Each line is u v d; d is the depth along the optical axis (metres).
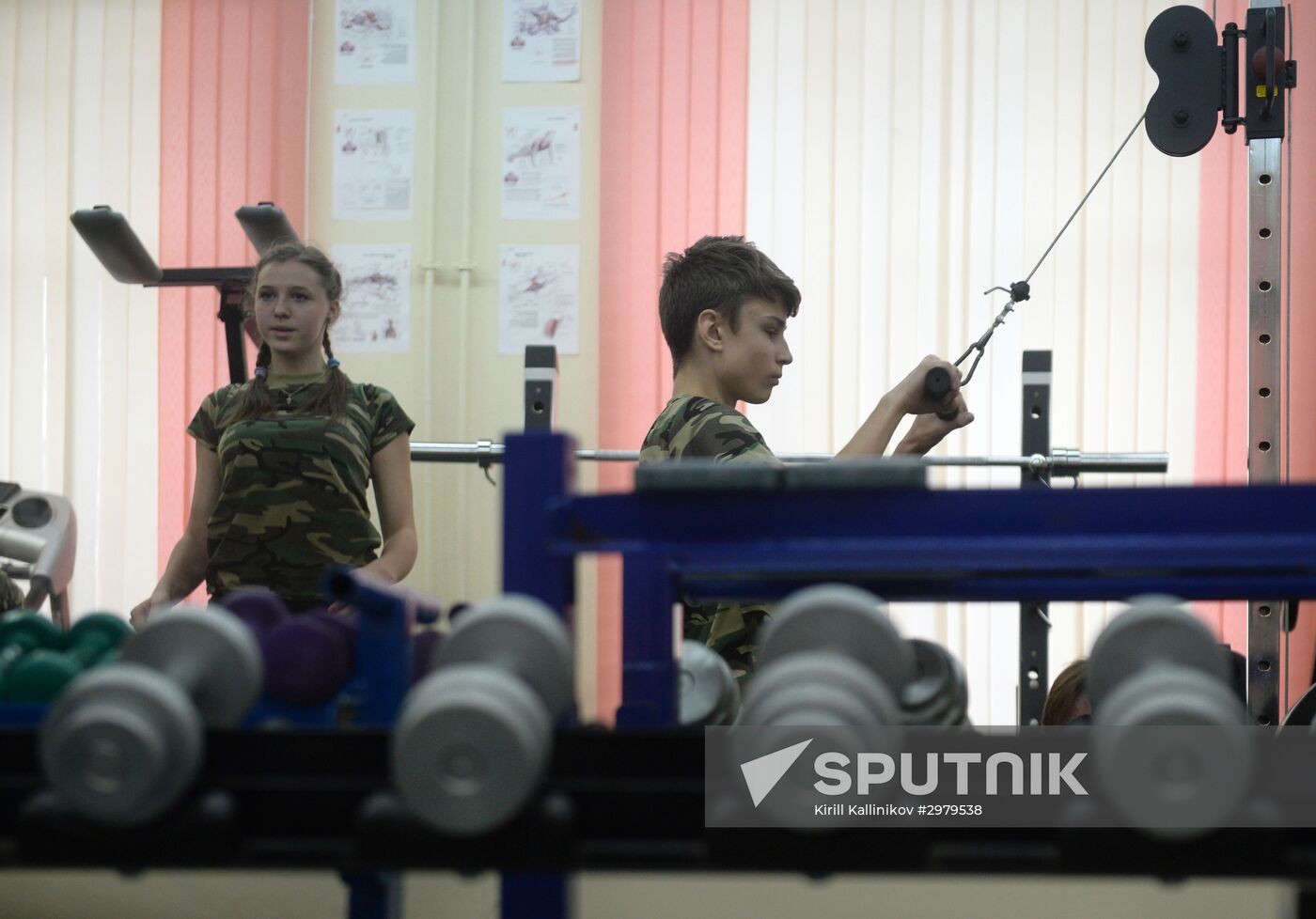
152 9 4.55
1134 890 1.05
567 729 0.71
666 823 0.66
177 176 4.51
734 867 0.65
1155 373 4.18
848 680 0.66
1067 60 4.27
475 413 4.43
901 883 1.07
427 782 0.62
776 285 1.81
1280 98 2.23
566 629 0.78
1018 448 4.21
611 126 4.41
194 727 0.65
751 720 0.64
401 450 2.16
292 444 2.03
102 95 4.55
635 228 4.38
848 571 1.00
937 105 4.31
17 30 4.58
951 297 4.26
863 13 4.34
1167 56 2.29
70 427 4.48
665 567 0.92
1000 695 4.04
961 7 4.32
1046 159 4.26
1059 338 4.22
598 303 4.39
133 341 4.49
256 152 4.50
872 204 4.30
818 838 0.64
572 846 0.65
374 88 4.50
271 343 2.09
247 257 4.48
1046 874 0.64
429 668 0.91
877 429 1.73
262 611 0.89
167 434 4.45
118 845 0.65
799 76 4.36
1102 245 4.22
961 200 4.28
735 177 4.35
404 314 4.45
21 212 4.55
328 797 0.67
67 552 3.18
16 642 0.94
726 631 1.45
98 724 0.62
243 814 0.67
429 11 4.50
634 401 4.34
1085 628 4.06
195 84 4.53
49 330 4.51
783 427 4.27
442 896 1.25
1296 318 4.09
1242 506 0.74
